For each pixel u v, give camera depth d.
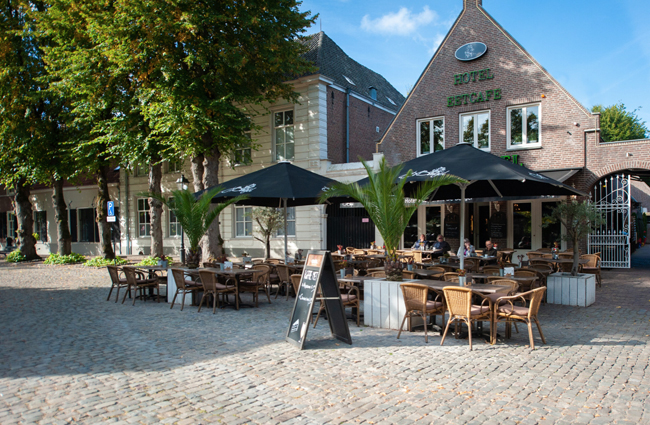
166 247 24.83
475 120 16.59
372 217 7.83
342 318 6.52
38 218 31.00
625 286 11.27
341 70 22.34
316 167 19.69
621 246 14.95
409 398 4.42
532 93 15.31
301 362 5.59
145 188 25.91
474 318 6.32
